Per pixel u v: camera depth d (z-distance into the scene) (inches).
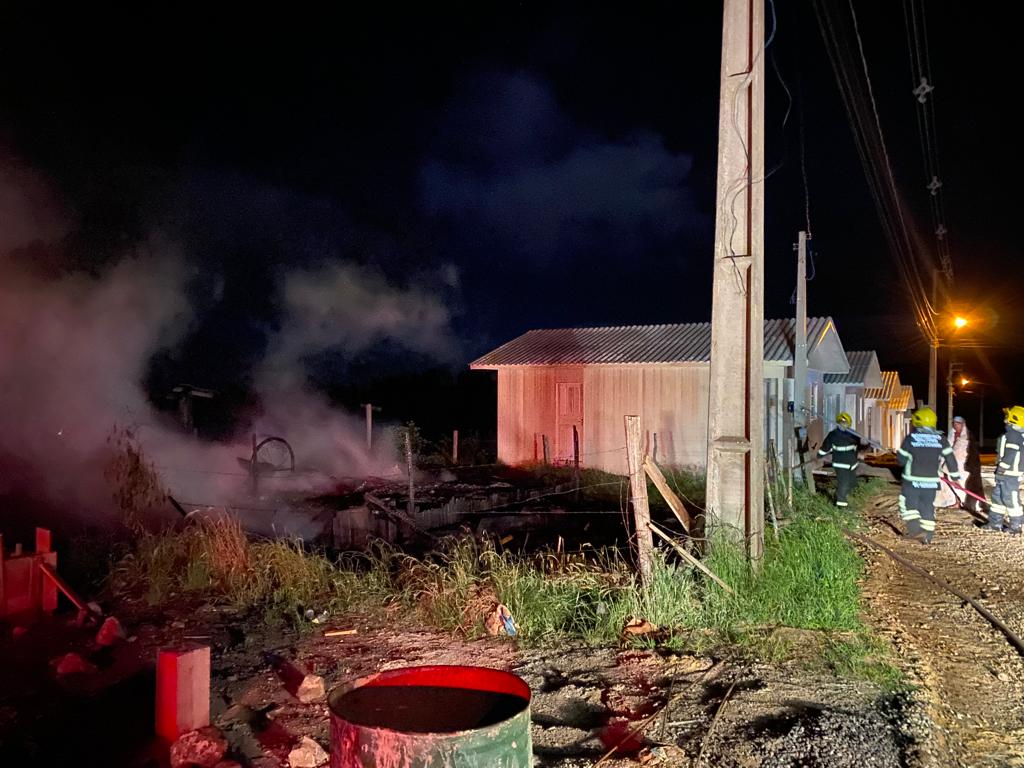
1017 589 346.6
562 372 814.5
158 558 332.2
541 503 551.2
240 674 223.1
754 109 307.0
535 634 259.0
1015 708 217.0
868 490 678.5
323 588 312.2
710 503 314.0
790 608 274.1
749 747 174.4
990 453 1609.3
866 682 216.8
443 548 408.8
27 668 225.1
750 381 308.8
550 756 172.2
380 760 117.6
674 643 245.6
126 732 182.2
